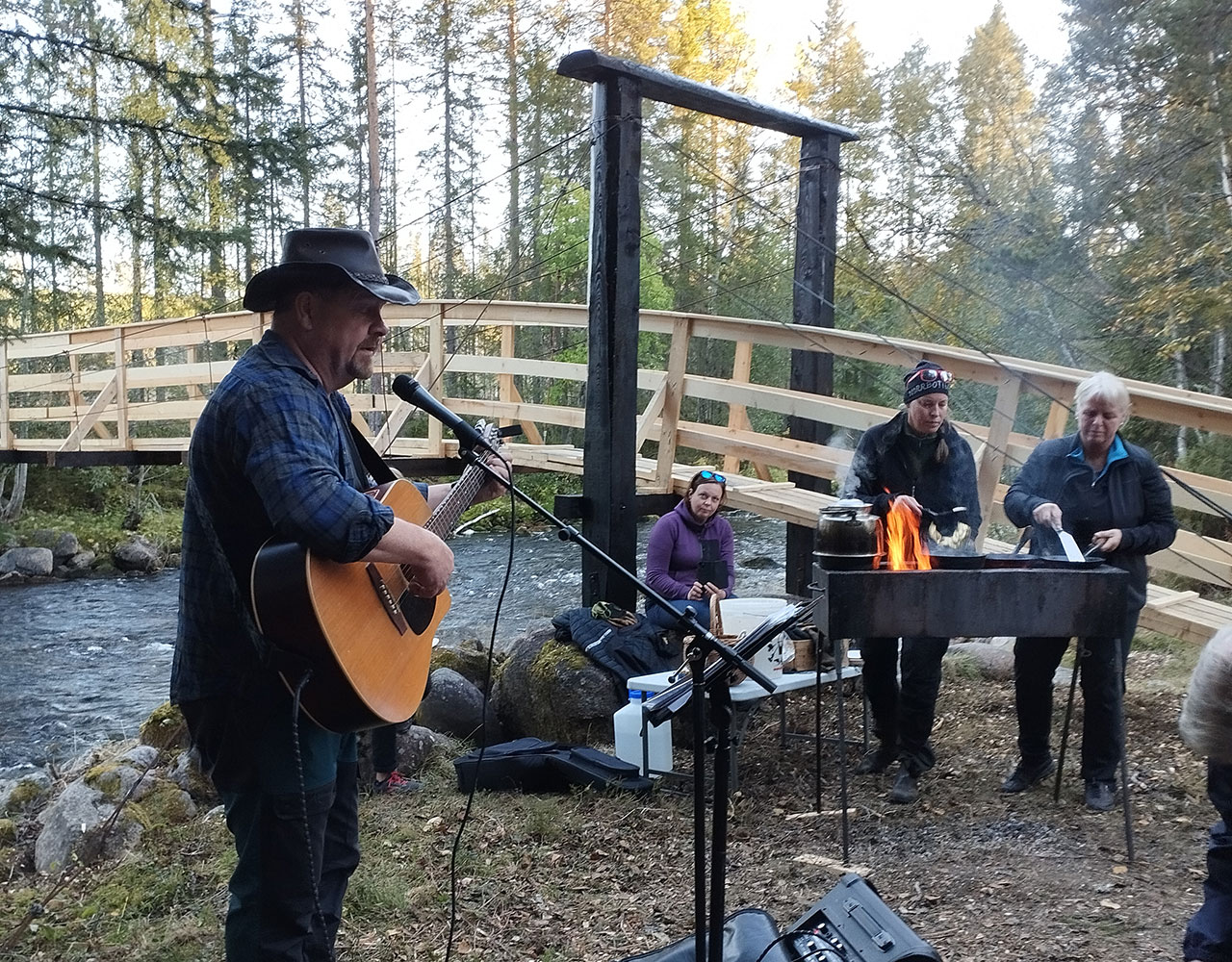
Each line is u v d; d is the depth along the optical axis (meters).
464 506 2.56
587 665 4.70
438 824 3.67
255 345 2.07
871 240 19.12
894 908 2.91
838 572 3.12
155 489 18.95
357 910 2.98
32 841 4.01
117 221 8.51
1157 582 7.34
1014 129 20.70
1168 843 3.30
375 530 1.91
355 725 2.01
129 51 8.66
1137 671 5.61
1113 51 14.16
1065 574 3.15
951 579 3.12
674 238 19.61
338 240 2.08
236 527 1.99
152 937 2.93
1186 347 11.92
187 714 2.06
